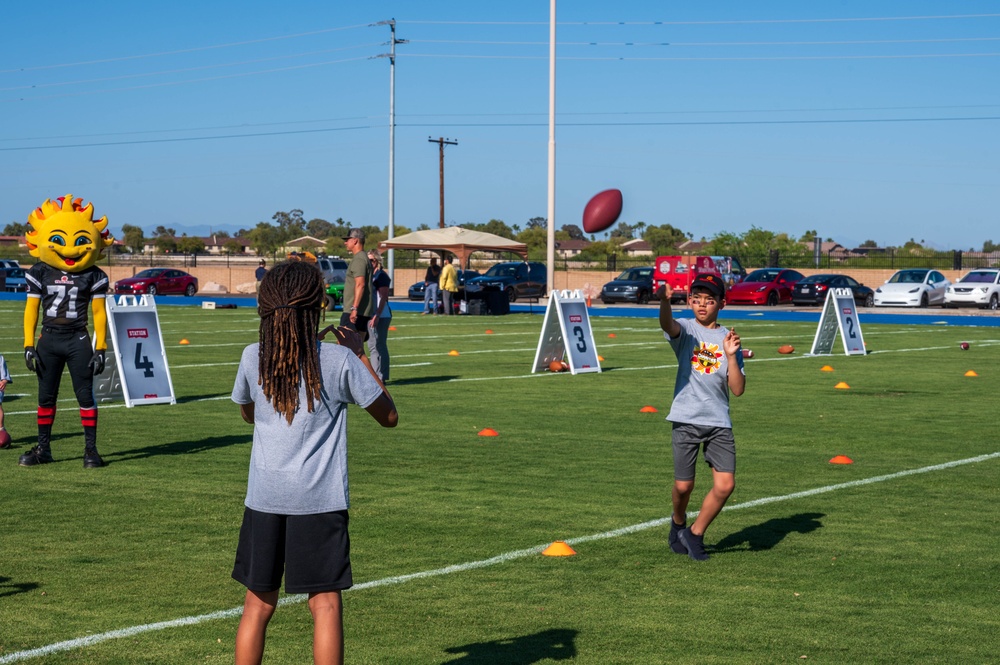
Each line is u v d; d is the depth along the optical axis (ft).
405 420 40.93
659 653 16.87
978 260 190.70
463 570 21.30
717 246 262.67
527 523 25.13
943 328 101.04
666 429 39.01
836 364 63.72
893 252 205.57
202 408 44.01
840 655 16.83
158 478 30.17
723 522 25.39
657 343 79.82
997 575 21.20
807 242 312.29
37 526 24.72
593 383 53.16
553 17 124.67
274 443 13.76
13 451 34.22
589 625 18.16
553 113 125.08
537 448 35.12
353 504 26.99
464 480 29.99
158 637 17.46
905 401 46.85
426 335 86.43
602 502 27.35
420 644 17.24
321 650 13.69
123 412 42.88
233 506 26.81
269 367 13.73
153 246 408.46
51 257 31.40
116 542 23.35
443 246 122.21
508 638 17.52
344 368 13.91
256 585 13.79
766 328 99.30
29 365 31.73
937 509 26.78
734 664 16.40
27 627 17.90
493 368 60.13
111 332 44.39
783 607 19.16
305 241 397.60
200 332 87.71
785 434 38.04
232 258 285.64
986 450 35.04
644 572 21.29
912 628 18.10
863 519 25.73
